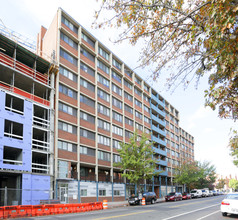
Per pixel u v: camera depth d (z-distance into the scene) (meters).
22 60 30.97
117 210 22.41
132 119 53.16
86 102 38.94
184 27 6.53
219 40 5.58
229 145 8.42
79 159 35.06
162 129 71.44
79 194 33.72
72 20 37.84
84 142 36.88
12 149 25.86
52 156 29.75
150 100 64.06
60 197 30.58
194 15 6.20
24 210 17.53
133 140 39.25
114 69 47.72
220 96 6.31
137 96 56.97
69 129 34.44
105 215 17.31
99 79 43.28
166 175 66.00
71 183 32.81
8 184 28.48
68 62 36.06
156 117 65.44
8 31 27.31
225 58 5.55
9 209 16.67
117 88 49.03
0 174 25.05
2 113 24.20
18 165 24.70
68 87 35.31
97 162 39.09
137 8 6.33
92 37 42.06
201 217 15.84
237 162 34.41
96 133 39.91
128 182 48.03
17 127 28.42
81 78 38.44
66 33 36.53
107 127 43.81
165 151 68.06
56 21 35.47
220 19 5.14
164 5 6.09
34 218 16.17
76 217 16.30
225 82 6.62
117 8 6.22
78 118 36.12
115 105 47.38
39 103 29.42
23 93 27.66
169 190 68.81
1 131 23.72
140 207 25.89
